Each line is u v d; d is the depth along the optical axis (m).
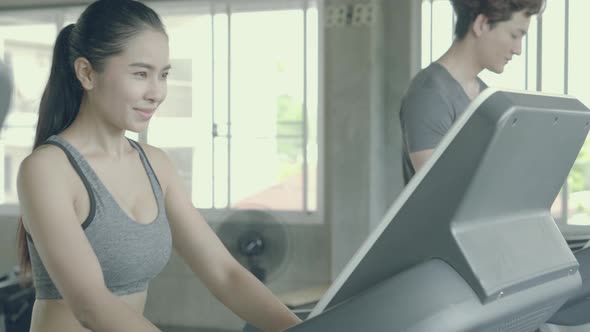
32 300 4.05
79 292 1.08
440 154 0.78
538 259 0.87
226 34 6.80
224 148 6.87
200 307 6.56
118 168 1.29
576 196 5.83
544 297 0.89
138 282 1.31
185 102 6.93
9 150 7.47
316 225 6.52
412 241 0.80
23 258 1.35
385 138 6.45
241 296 1.25
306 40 6.60
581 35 5.75
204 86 6.89
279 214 6.64
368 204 6.35
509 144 0.77
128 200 1.30
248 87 6.79
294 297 5.30
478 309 0.78
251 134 6.80
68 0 7.05
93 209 1.24
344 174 6.43
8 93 0.99
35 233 1.15
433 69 1.85
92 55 1.20
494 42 1.81
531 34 5.85
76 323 1.28
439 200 0.79
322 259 6.49
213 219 6.84
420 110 1.80
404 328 0.75
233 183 6.84
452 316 0.76
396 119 6.39
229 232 5.15
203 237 1.35
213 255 1.32
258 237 5.12
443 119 1.79
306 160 6.61
